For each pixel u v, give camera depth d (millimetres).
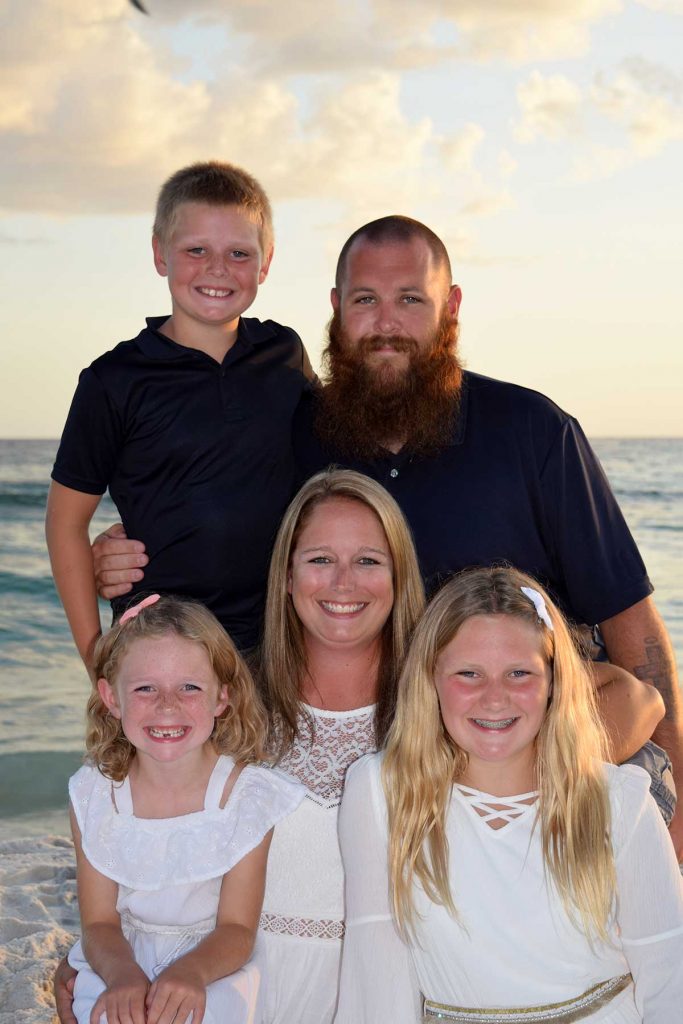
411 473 3719
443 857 2934
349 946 2969
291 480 3992
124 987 2852
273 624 3369
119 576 3939
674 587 19109
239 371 3996
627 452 46406
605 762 3076
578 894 2844
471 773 3025
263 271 4199
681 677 12648
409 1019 2893
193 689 3166
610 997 2850
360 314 3754
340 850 3117
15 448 43062
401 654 3311
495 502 3652
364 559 3234
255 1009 3000
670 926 2826
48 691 11750
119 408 3893
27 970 4266
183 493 3900
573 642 3529
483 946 2867
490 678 2916
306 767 3311
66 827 7309
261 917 3221
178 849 3170
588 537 3688
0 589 17453
